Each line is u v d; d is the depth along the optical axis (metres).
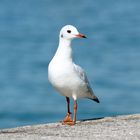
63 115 31.23
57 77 14.73
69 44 14.91
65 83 14.75
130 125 13.80
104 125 13.94
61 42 14.97
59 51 14.92
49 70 14.88
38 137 12.55
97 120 15.05
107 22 68.12
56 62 14.81
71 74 14.70
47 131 13.42
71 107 27.12
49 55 47.75
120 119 14.93
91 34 59.50
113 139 12.27
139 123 14.06
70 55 14.88
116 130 13.20
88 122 14.86
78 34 14.84
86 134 12.88
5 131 13.88
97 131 13.18
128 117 15.17
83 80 15.00
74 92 14.96
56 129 13.73
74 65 14.90
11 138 12.49
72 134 12.93
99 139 12.28
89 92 15.38
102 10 78.69
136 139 12.25
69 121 15.02
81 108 31.12
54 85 14.94
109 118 15.18
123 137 12.45
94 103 31.78
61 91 15.02
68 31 14.88
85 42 53.47
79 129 13.55
